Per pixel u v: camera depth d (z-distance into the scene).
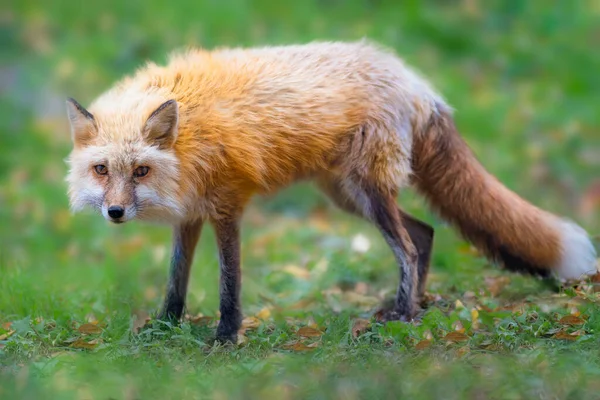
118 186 9.43
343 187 10.77
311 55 10.77
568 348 8.60
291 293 12.45
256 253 15.23
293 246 15.50
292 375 8.02
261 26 24.02
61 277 13.45
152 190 9.54
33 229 16.41
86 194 9.63
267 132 10.15
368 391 7.49
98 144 9.54
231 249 10.17
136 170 9.48
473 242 11.25
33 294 11.36
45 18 24.66
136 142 9.48
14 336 9.45
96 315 10.76
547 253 10.91
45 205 17.58
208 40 23.30
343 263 13.30
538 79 23.23
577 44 24.55
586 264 10.88
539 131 20.36
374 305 11.53
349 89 10.54
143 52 22.98
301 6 24.91
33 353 9.04
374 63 10.82
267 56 10.67
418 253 11.26
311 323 10.37
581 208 17.14
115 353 8.90
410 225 11.30
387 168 10.56
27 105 21.25
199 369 8.38
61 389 7.85
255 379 7.98
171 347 9.32
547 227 10.91
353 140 10.55
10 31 24.03
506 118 20.73
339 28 23.95
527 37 24.78
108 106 9.91
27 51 23.34
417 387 7.60
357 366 8.26
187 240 10.50
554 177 18.55
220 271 10.20
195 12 24.44
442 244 13.83
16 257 15.09
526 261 11.03
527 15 25.91
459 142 11.16
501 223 10.96
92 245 16.00
